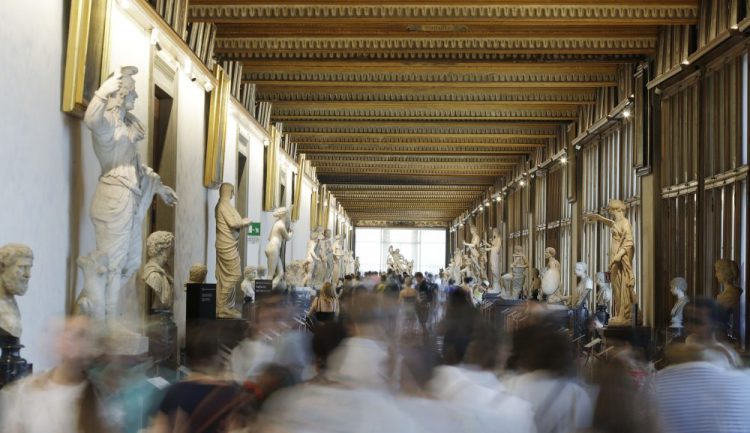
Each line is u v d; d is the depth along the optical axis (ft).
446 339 18.69
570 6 50.39
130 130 30.22
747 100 44.47
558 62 61.57
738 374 15.56
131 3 36.99
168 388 14.11
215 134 56.03
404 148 109.09
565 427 15.15
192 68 50.70
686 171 53.31
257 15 50.83
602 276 65.05
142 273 38.75
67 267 30.81
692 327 17.04
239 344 18.06
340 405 12.09
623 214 56.24
